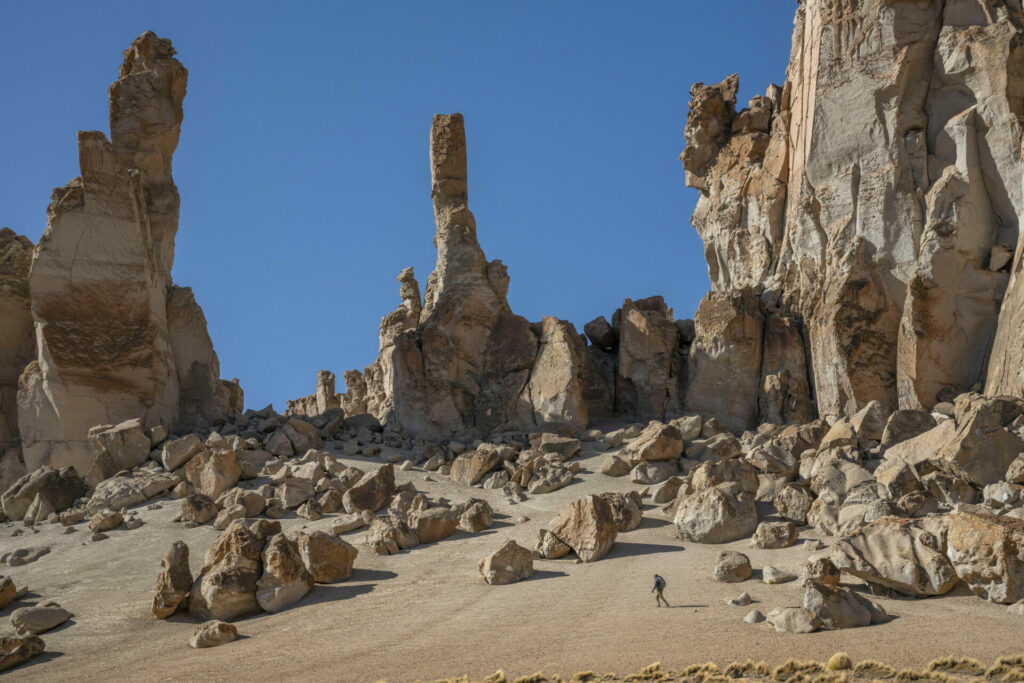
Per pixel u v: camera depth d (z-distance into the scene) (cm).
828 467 2600
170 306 4069
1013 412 2600
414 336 4034
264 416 4081
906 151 3566
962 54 3475
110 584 2588
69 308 3678
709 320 3747
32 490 3328
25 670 1989
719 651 1614
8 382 3912
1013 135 3334
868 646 1572
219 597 2269
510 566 2320
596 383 3925
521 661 1673
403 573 2477
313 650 1912
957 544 1888
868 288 3450
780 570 2061
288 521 3019
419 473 3394
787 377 3625
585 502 2494
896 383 3378
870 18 3662
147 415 3719
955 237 3316
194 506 3030
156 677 1822
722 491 2544
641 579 2200
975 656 1478
